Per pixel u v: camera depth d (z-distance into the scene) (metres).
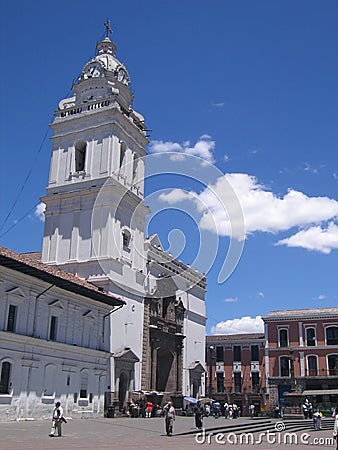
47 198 49.34
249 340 76.94
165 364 54.84
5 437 23.09
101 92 52.62
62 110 52.16
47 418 34.94
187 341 58.38
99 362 41.59
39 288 35.88
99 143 49.25
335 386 66.50
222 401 75.25
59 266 46.88
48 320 36.50
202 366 60.22
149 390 48.28
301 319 70.56
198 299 63.19
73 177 49.41
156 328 50.41
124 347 45.25
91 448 20.06
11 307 33.56
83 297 40.16
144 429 30.78
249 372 75.69
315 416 39.03
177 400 52.97
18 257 35.69
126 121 51.22
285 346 70.44
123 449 20.28
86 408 39.09
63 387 37.06
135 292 48.28
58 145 51.41
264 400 71.38
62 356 37.38
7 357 32.50
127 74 55.78
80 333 39.88
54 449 19.23
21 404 33.06
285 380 68.88
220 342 78.38
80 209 47.91
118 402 43.00
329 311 71.19
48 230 48.81
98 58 55.12
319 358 68.31
